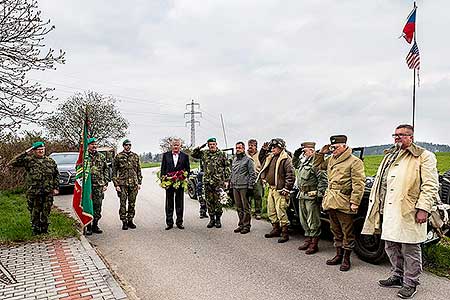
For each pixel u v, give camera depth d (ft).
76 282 17.43
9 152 52.47
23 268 19.44
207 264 20.76
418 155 16.16
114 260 21.77
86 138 26.78
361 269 19.63
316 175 22.33
